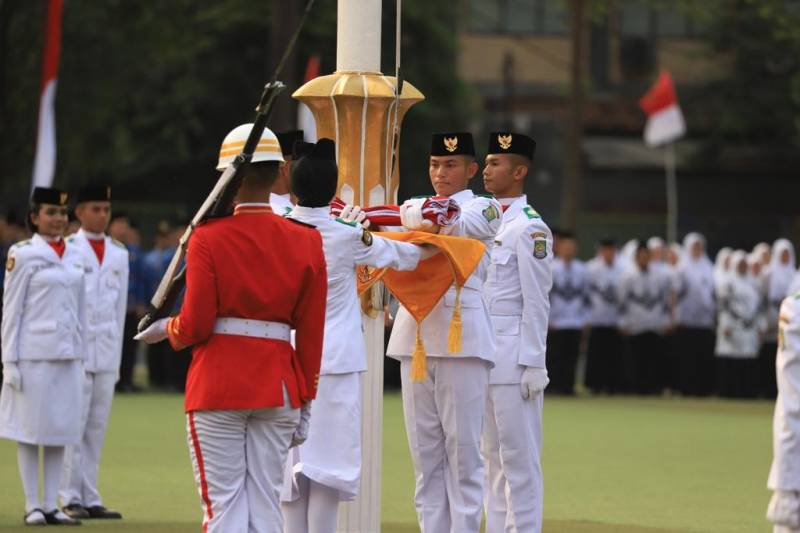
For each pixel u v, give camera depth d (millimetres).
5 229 50812
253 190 18516
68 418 27766
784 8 101812
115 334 29641
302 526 21219
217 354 18203
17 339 27719
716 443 43656
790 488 18875
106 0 79562
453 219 21953
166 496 31156
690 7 101312
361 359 20953
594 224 96500
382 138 23891
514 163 23812
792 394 18906
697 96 110750
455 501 22562
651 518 29078
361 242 20750
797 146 111812
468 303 22422
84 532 26516
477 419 22484
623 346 64438
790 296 19172
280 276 18359
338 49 24484
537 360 23297
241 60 92062
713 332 64438
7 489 32219
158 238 58906
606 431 46844
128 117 90500
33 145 76938
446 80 94625
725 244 109000
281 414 18406
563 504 30984
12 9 76000
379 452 23953
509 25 120125
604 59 116750
